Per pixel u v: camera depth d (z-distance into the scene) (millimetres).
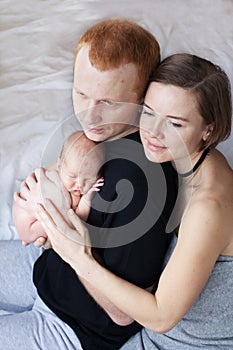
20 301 1298
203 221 948
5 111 1669
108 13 2045
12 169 1499
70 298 1087
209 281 1021
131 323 1105
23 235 1155
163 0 2107
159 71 918
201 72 912
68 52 1870
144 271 1005
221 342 1081
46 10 2061
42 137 1582
